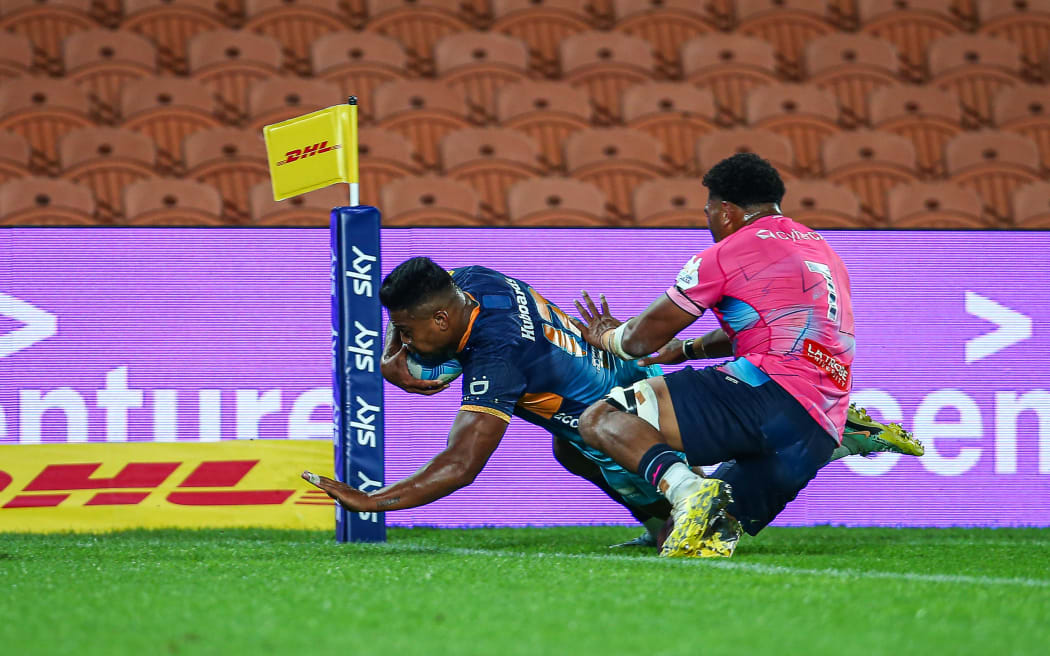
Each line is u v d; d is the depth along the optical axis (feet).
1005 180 95.91
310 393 59.11
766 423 40.24
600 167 94.27
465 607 27.99
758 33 114.42
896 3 117.39
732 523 39.96
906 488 60.54
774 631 24.82
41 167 92.89
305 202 85.92
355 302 49.90
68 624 25.79
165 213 84.02
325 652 22.57
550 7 114.83
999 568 40.04
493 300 43.93
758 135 98.02
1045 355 61.67
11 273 57.72
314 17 111.24
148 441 57.67
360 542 50.24
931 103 106.52
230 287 59.16
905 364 60.90
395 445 59.31
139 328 58.34
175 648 23.00
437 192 87.45
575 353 45.21
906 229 61.52
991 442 61.16
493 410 42.45
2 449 55.88
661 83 105.29
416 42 111.24
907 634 24.56
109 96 100.73
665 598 29.35
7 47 102.27
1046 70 113.70
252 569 36.81
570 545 51.11
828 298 41.16
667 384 40.98
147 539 52.49
